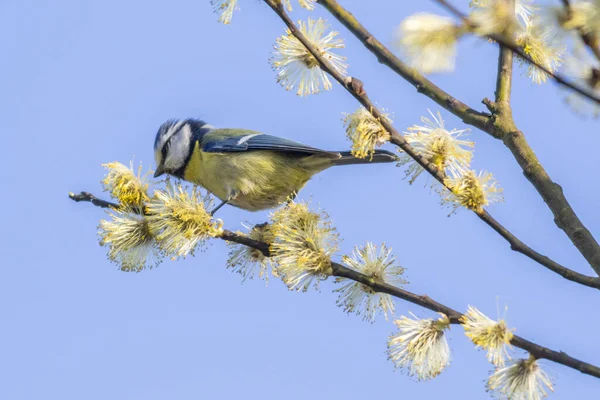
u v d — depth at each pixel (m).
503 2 4.52
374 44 6.86
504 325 6.36
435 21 4.64
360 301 7.63
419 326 7.05
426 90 7.14
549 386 6.43
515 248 6.81
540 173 7.04
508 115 7.19
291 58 8.08
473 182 6.95
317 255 7.61
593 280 6.49
